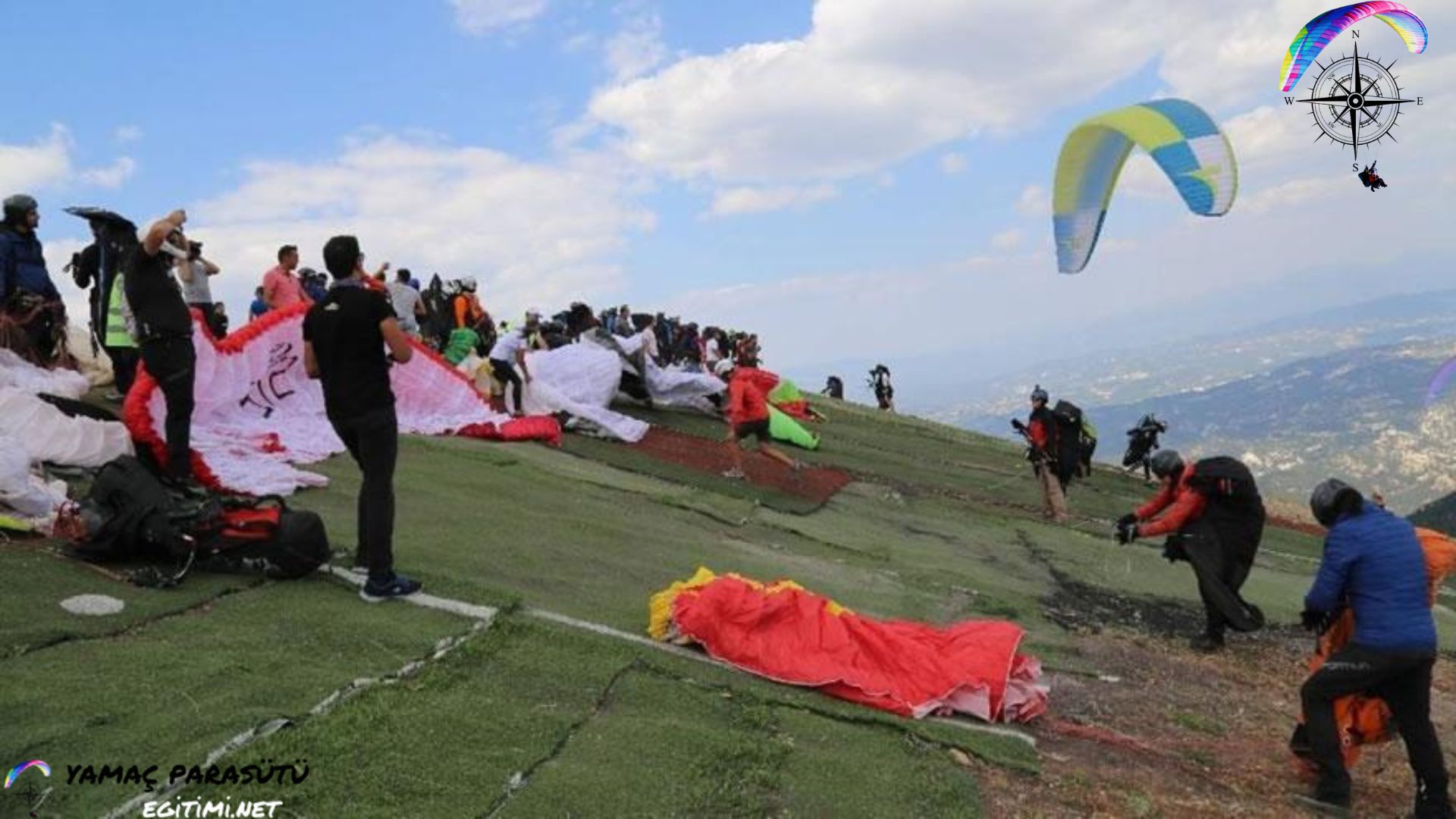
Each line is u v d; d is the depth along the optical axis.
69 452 7.41
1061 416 14.74
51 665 4.53
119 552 5.97
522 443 13.05
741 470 13.86
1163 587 11.41
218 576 6.04
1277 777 6.00
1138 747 6.15
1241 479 8.62
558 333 17.70
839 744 5.31
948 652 6.28
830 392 29.97
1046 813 4.95
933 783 5.00
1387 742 6.41
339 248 5.91
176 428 7.38
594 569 7.90
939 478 17.39
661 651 6.13
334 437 10.42
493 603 6.21
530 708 5.02
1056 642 8.41
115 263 9.34
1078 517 15.73
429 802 4.00
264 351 10.55
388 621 5.73
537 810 4.09
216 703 4.40
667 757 4.75
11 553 5.89
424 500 8.88
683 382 18.59
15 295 9.80
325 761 4.14
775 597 6.38
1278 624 10.08
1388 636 5.45
